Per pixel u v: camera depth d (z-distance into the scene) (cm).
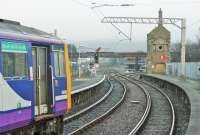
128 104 3459
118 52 15875
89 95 4069
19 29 1491
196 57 9912
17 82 1414
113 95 4372
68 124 2303
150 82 7375
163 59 10575
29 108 1488
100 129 2147
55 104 1692
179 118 2655
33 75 1536
